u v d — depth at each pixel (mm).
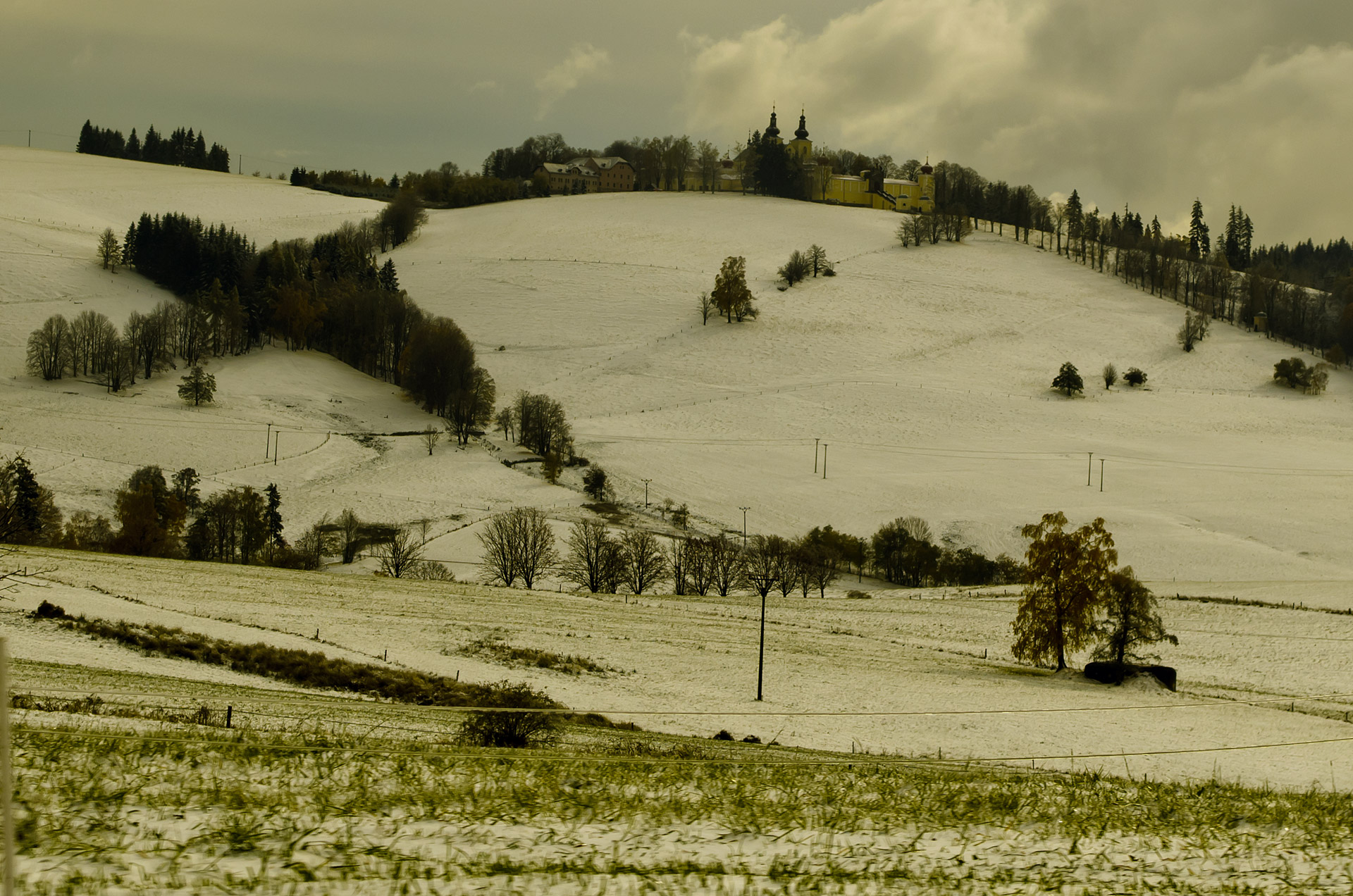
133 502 96188
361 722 31641
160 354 172750
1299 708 57219
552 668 55375
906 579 113375
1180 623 79188
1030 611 68000
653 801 14672
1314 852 14109
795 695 53750
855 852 13055
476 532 113000
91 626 48000
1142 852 13766
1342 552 111562
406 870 11250
